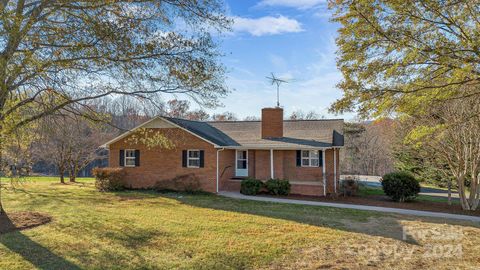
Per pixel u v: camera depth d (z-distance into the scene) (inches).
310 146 723.4
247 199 630.5
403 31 270.2
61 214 442.6
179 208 512.4
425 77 279.4
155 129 759.7
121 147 792.3
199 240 330.3
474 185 550.9
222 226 390.6
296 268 260.1
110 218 424.5
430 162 647.8
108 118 465.1
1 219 392.5
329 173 735.7
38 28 320.5
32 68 311.4
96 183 741.9
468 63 254.4
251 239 336.8
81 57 338.6
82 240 323.6
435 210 545.0
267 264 268.2
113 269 251.1
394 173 668.1
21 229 358.9
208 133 817.5
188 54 389.1
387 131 1017.5
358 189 762.2
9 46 301.3
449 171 629.0
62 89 359.6
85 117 427.2
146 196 648.4
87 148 948.0
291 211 503.8
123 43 345.7
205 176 730.2
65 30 329.1
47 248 297.6
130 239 330.3
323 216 466.3
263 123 836.6
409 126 597.6
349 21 297.4
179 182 732.0
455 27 263.9
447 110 500.7
